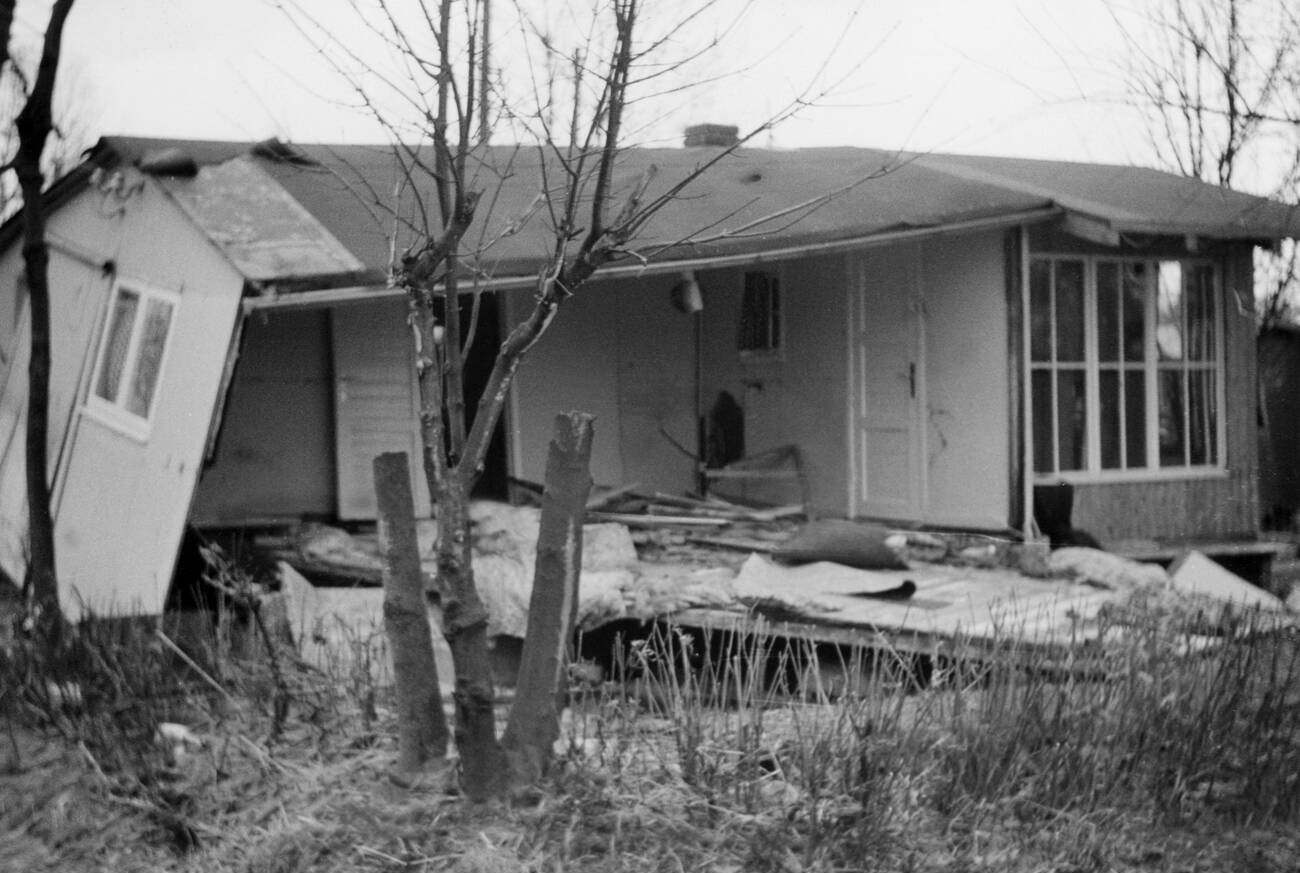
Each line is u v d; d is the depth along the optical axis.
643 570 9.51
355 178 10.15
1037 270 11.31
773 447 13.20
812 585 8.77
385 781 5.27
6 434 11.30
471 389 12.08
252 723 6.16
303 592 8.20
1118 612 7.22
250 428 10.42
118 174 10.28
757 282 13.27
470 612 5.02
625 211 5.11
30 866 5.43
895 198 11.21
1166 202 11.68
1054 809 5.34
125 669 6.82
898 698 5.67
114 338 9.85
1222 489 12.02
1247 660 6.33
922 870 4.84
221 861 5.08
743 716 5.69
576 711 6.19
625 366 12.88
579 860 4.76
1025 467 10.94
